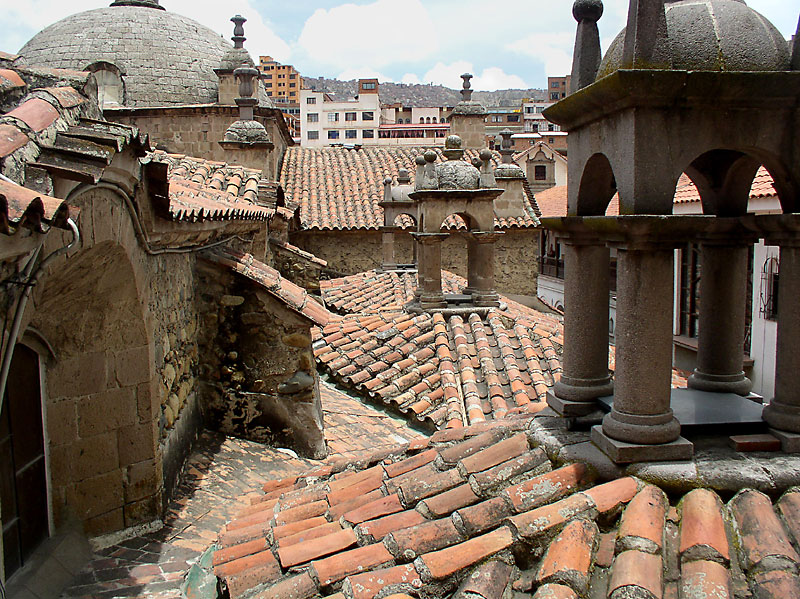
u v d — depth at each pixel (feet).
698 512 8.49
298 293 22.27
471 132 74.64
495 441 11.32
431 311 29.99
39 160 9.18
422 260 30.76
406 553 8.85
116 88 55.77
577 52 11.21
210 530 15.39
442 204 29.91
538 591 7.77
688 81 8.85
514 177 63.93
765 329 39.58
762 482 8.98
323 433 21.77
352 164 71.05
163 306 16.96
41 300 11.76
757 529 8.16
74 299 12.78
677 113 9.20
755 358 40.68
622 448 9.46
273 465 20.31
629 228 9.18
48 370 13.65
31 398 13.26
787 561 7.60
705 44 9.43
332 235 60.54
